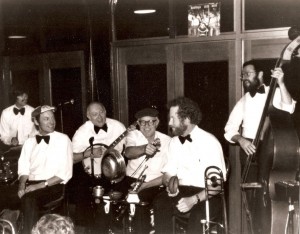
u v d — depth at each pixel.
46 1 5.83
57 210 4.11
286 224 3.02
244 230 4.54
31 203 3.91
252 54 4.32
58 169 4.09
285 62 3.24
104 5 5.24
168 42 4.83
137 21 5.06
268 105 3.31
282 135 3.09
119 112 5.30
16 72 6.43
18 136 5.95
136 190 3.76
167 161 3.76
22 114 5.93
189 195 3.55
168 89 4.94
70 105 5.80
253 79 4.02
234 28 4.39
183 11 4.73
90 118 4.67
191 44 4.71
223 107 4.59
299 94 3.46
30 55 6.20
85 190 4.41
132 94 5.22
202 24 4.59
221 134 4.63
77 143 4.65
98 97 5.43
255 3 4.27
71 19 5.61
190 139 3.60
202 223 3.24
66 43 5.73
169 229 3.60
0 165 4.82
